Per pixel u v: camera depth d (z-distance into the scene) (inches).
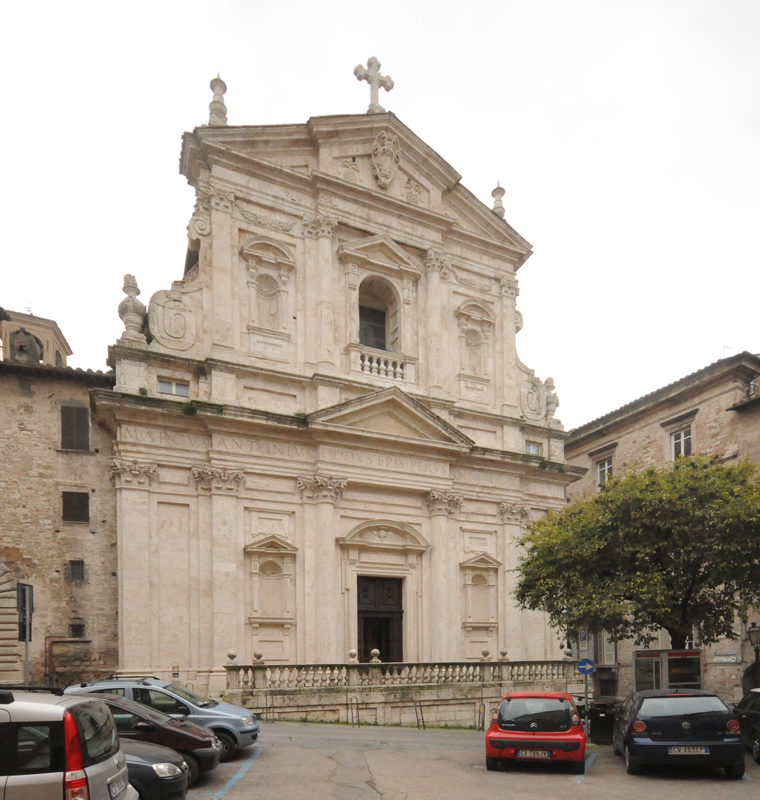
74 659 941.2
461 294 1264.8
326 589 1014.4
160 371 999.0
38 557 956.0
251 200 1101.1
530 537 900.6
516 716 580.4
